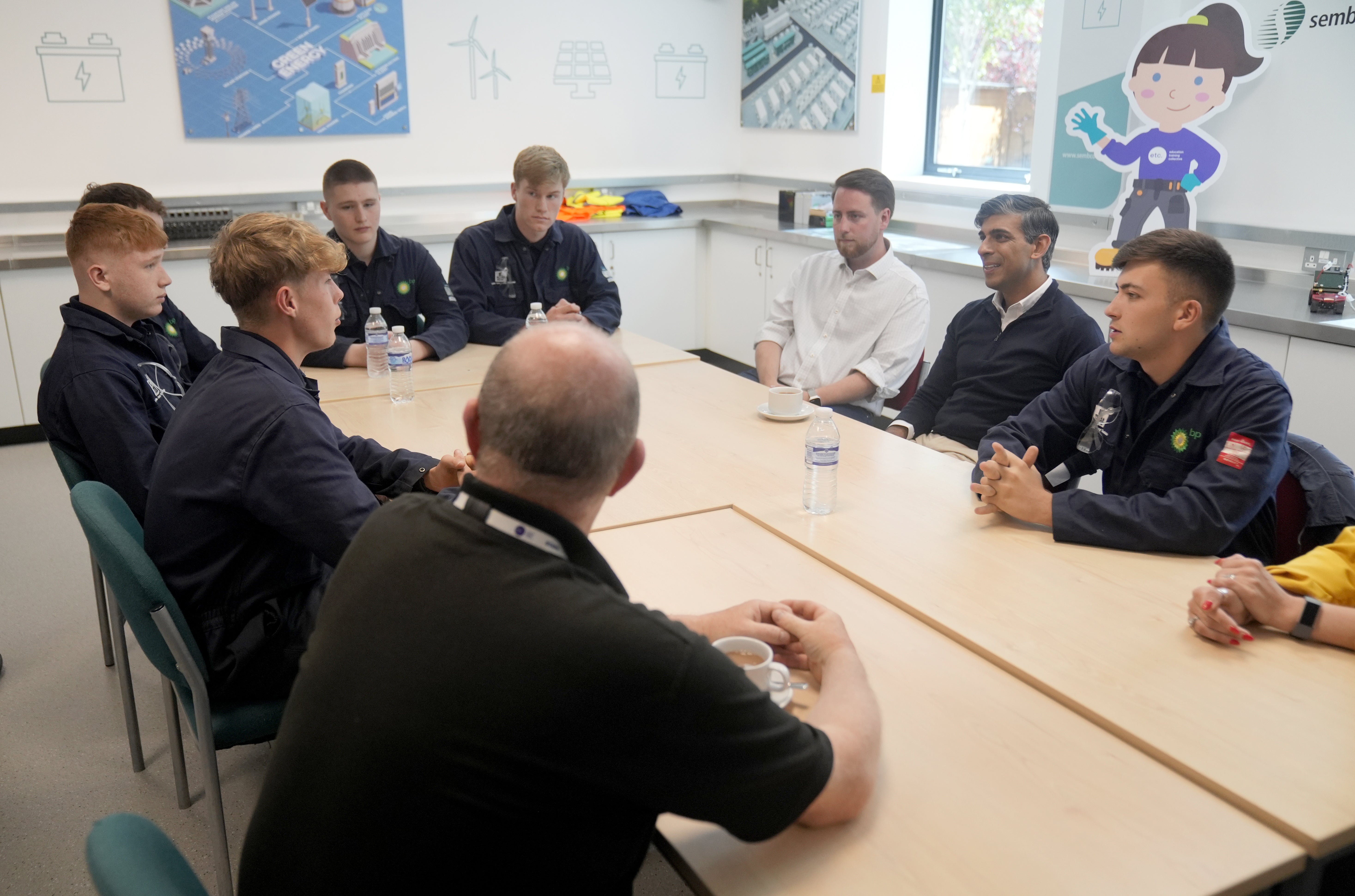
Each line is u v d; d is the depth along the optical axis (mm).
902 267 3191
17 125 4383
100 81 4480
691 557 1663
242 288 1675
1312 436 2922
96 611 2969
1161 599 1491
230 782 2201
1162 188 3434
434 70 5133
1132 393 1915
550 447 901
